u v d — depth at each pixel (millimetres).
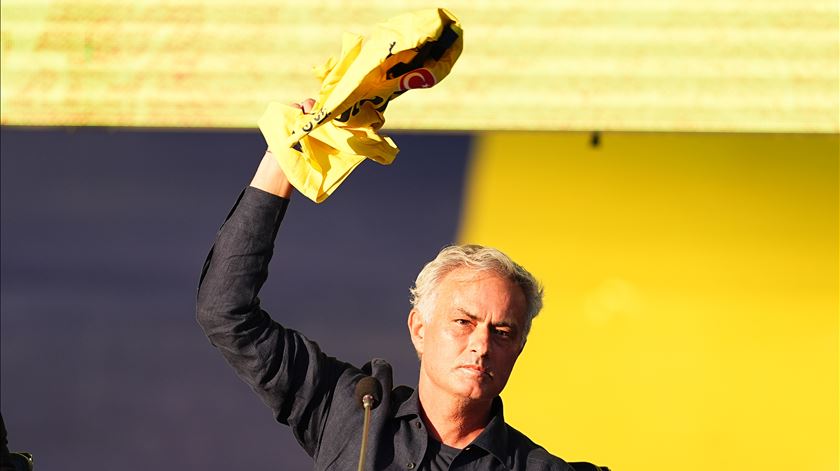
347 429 9375
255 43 17797
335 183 8852
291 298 23391
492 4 17531
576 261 23172
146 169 24703
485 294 9086
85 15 17875
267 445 22500
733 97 17375
